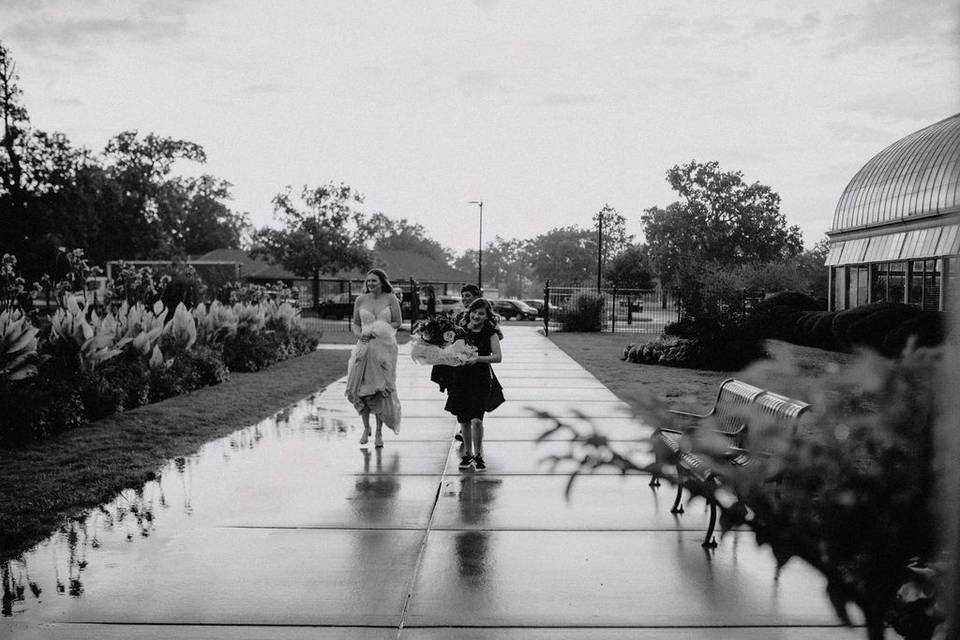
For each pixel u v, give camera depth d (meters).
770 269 38.00
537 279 134.50
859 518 2.00
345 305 49.53
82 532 5.92
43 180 59.19
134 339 12.58
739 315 23.05
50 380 10.38
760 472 2.05
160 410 11.28
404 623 4.35
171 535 5.85
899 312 19.36
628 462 2.06
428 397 13.42
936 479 1.94
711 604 4.61
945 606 1.90
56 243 52.94
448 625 4.33
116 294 15.48
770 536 2.06
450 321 8.02
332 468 8.03
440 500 6.84
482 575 5.07
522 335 32.78
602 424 10.15
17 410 8.99
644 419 2.10
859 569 2.04
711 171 87.31
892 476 1.97
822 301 27.47
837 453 2.02
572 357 21.64
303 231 59.38
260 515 6.38
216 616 4.43
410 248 152.50
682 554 5.46
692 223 87.06
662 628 4.29
